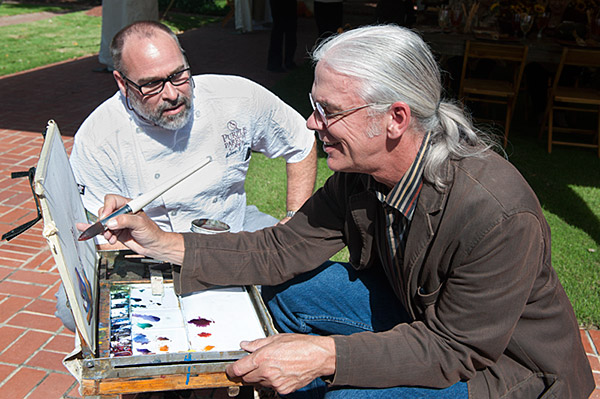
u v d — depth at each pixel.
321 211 1.94
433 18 7.32
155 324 1.68
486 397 1.60
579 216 4.33
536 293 1.59
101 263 1.96
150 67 1.96
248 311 1.81
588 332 2.95
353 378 1.55
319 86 1.54
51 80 8.41
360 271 2.04
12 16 14.48
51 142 1.66
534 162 5.49
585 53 5.61
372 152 1.56
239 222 2.50
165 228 2.34
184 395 2.31
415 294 1.70
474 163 1.54
